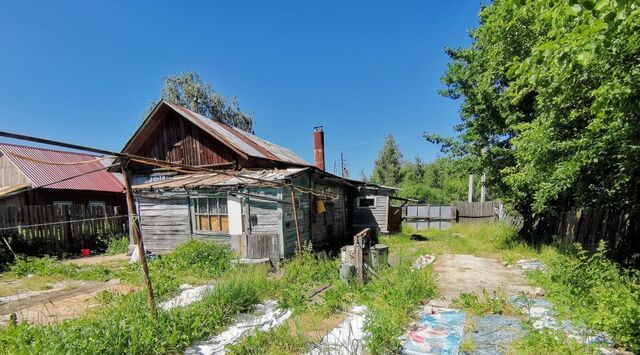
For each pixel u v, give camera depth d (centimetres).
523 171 784
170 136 1416
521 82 568
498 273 787
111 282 805
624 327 362
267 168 1223
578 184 675
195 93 2814
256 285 629
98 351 362
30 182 1561
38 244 1203
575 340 368
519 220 1380
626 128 464
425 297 585
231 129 1534
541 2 377
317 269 797
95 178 1859
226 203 1062
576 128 623
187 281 759
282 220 982
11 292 718
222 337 453
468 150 1190
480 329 450
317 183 1263
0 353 379
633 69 400
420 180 4366
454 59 1256
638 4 299
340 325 484
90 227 1405
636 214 701
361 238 695
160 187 1130
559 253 778
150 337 397
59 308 607
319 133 1702
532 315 486
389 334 404
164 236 1167
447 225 1973
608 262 553
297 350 409
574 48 336
